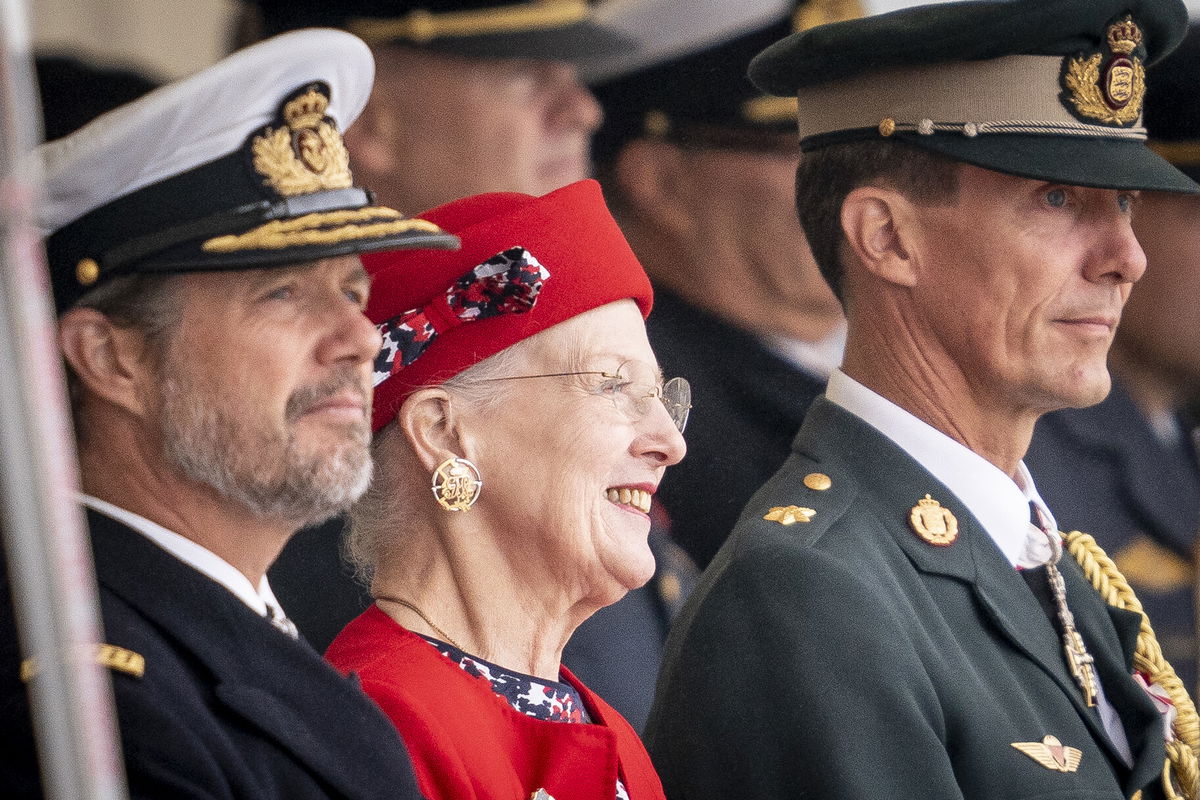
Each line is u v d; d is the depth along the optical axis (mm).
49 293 6887
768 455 13219
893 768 8461
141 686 6410
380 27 11594
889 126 9867
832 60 9977
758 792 8617
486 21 11922
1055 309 9648
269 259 6867
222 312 6934
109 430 7012
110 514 6922
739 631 8938
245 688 6758
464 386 8977
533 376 8992
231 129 7062
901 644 8844
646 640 12594
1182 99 15625
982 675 9336
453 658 8805
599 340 9086
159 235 6891
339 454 7086
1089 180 9516
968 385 9914
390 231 7184
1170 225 15984
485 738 8430
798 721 8594
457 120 11898
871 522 9625
